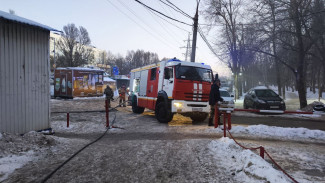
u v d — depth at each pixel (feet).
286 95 137.39
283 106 44.65
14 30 18.79
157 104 32.63
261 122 33.63
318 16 45.27
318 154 16.14
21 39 19.43
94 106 52.85
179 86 29.07
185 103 29.22
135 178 11.60
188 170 12.69
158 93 32.12
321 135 22.74
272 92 49.42
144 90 38.55
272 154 15.88
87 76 75.20
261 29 50.24
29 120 20.16
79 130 25.50
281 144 19.17
